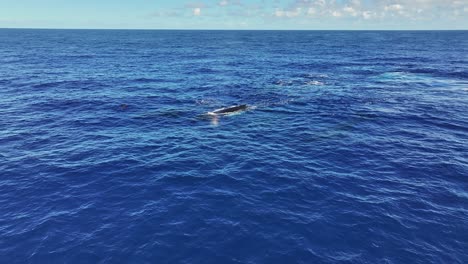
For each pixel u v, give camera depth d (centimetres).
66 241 1259
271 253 1205
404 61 7169
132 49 10469
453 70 5731
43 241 1256
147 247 1230
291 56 8431
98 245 1238
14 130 2508
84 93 3809
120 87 4212
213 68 6144
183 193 1619
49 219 1394
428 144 2273
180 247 1231
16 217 1407
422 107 3247
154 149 2186
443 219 1399
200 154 2108
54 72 5306
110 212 1452
